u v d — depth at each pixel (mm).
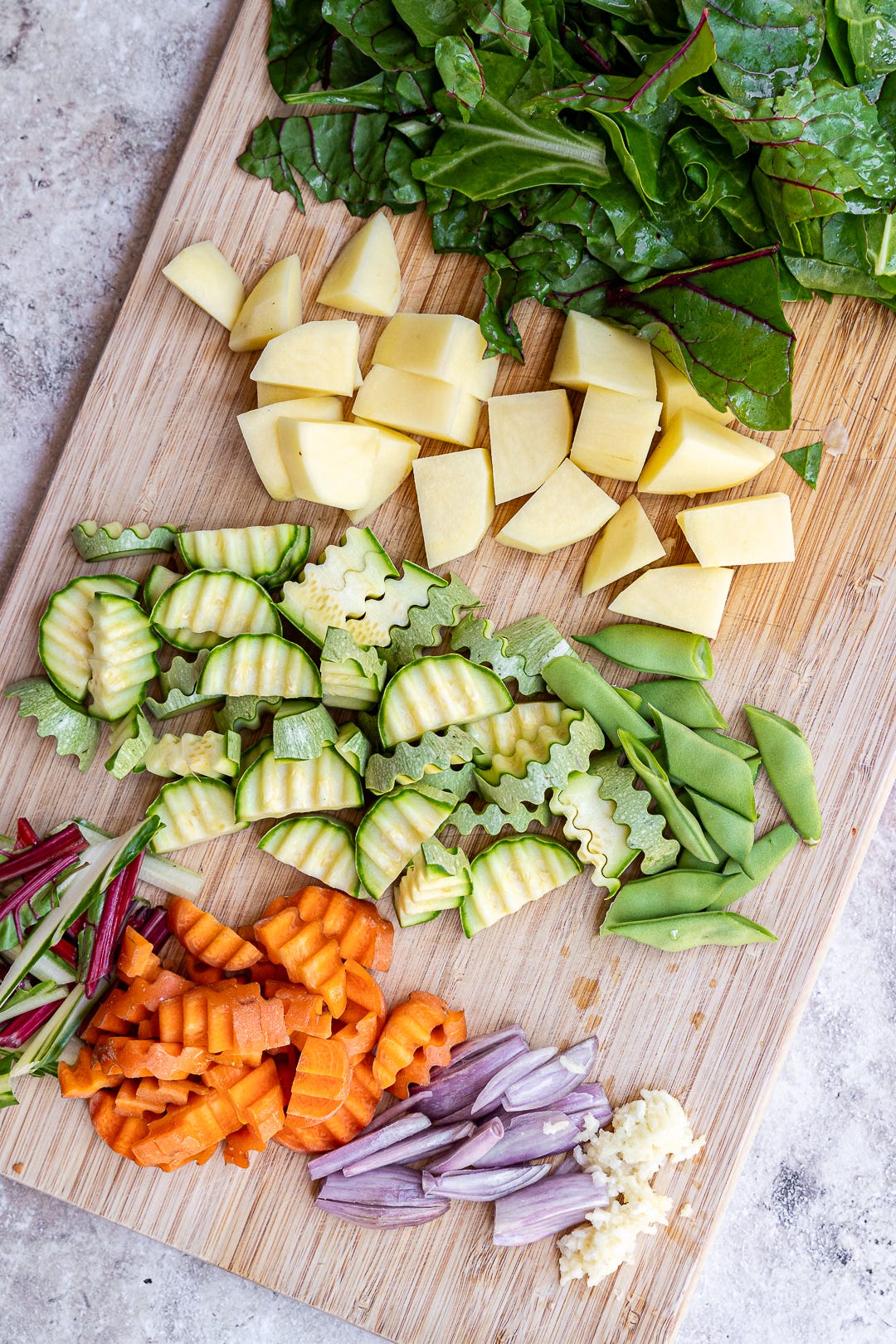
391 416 640
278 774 642
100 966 639
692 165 614
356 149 632
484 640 641
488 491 644
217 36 667
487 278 632
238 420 632
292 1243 649
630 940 651
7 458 673
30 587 648
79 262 670
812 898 647
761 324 616
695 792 643
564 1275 645
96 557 643
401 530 651
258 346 641
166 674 650
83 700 646
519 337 640
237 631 644
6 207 670
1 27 669
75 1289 679
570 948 652
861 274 625
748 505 638
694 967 649
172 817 646
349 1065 639
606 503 641
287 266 633
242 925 654
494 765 649
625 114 609
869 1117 688
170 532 645
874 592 645
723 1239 690
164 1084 635
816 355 642
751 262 615
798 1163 689
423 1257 648
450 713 641
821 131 601
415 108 626
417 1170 651
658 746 648
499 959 652
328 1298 648
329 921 645
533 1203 644
